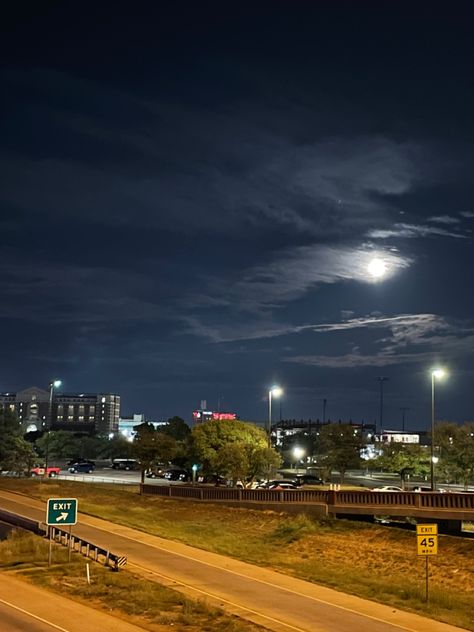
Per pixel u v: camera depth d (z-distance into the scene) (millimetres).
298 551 43594
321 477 94750
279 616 25719
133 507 58344
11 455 96250
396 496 45719
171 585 29750
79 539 34781
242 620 24453
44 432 162500
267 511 52969
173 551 38312
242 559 38000
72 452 151250
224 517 53844
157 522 50594
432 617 27406
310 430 192875
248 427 80625
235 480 74750
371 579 35625
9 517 45125
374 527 44906
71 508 31219
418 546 29672
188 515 55500
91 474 110250
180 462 90000
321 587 31953
